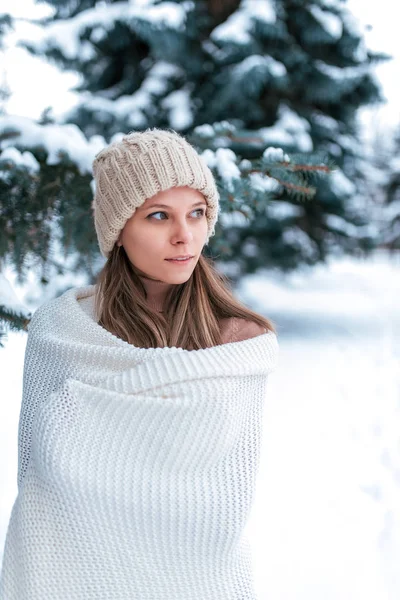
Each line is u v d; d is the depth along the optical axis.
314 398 5.15
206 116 7.21
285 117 7.12
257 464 1.44
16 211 2.93
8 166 2.71
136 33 7.05
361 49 7.63
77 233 3.00
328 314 9.24
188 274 1.54
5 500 3.12
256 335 1.61
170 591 1.37
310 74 7.43
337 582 2.55
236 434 1.41
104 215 1.58
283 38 7.16
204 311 1.62
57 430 1.37
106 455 1.36
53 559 1.36
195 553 1.39
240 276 7.79
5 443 3.85
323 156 3.12
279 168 2.96
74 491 1.35
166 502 1.36
